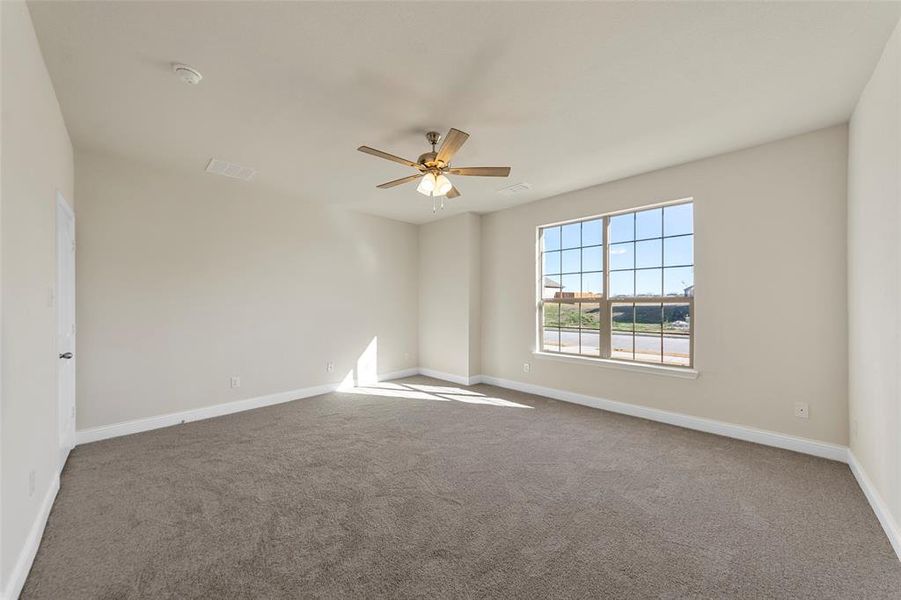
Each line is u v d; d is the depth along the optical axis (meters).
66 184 2.93
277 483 2.61
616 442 3.35
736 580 1.70
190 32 1.91
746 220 3.37
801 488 2.53
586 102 2.60
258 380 4.49
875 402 2.29
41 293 2.08
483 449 3.21
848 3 1.75
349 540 1.99
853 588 1.66
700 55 2.11
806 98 2.56
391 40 1.98
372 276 5.74
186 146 3.28
